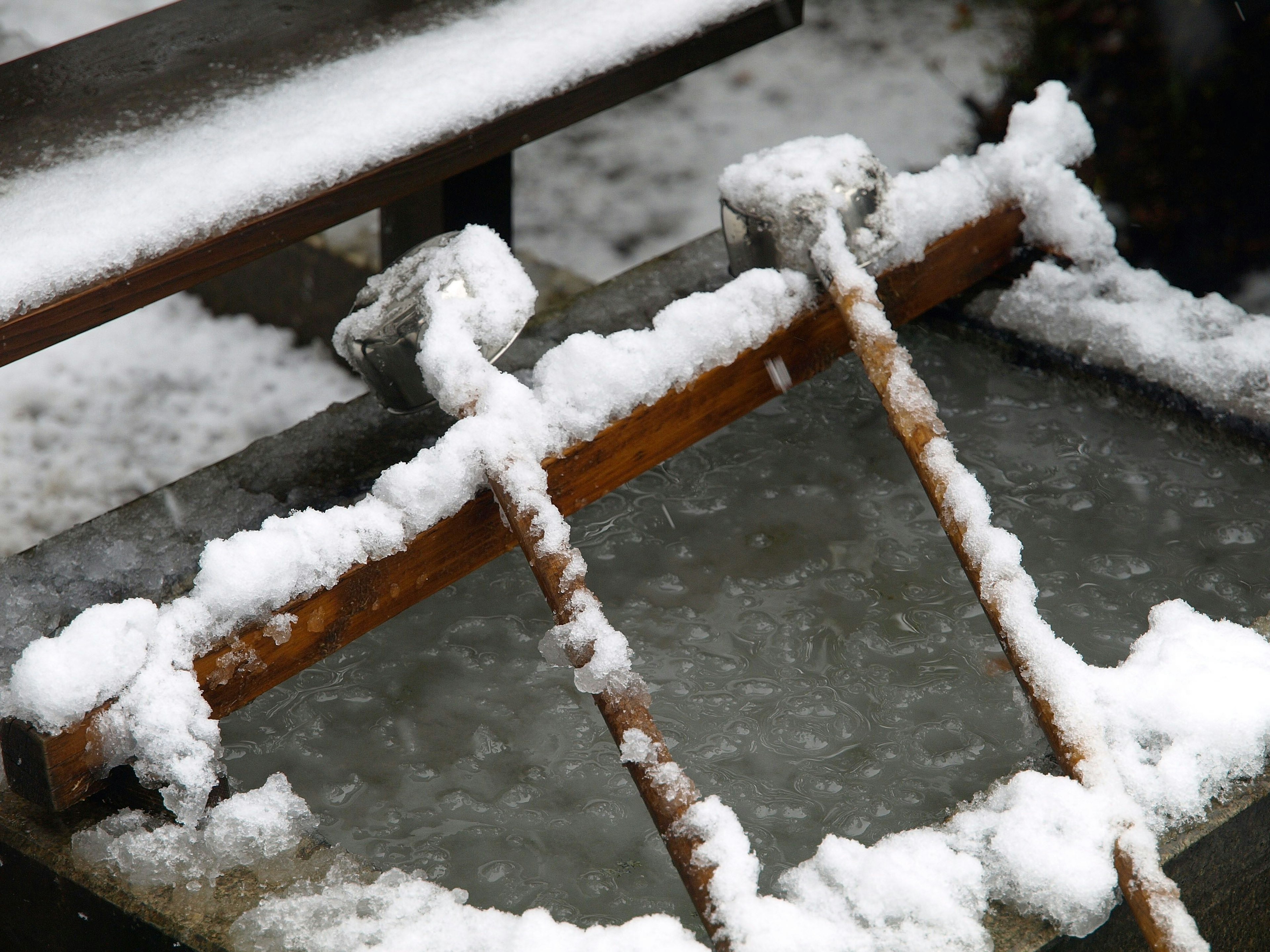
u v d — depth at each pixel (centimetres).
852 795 181
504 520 188
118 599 187
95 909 150
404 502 176
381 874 148
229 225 189
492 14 243
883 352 197
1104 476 235
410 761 188
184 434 375
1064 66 377
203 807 153
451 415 195
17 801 160
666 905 166
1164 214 372
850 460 243
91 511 350
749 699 197
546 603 215
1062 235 250
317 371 398
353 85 219
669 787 143
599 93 232
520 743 191
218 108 212
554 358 198
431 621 211
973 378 259
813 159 212
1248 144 357
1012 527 225
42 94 220
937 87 518
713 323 209
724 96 531
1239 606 209
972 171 251
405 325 187
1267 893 163
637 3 243
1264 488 229
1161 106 364
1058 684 154
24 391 392
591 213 470
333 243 379
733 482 239
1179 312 243
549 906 166
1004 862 140
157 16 249
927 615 211
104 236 180
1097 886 137
